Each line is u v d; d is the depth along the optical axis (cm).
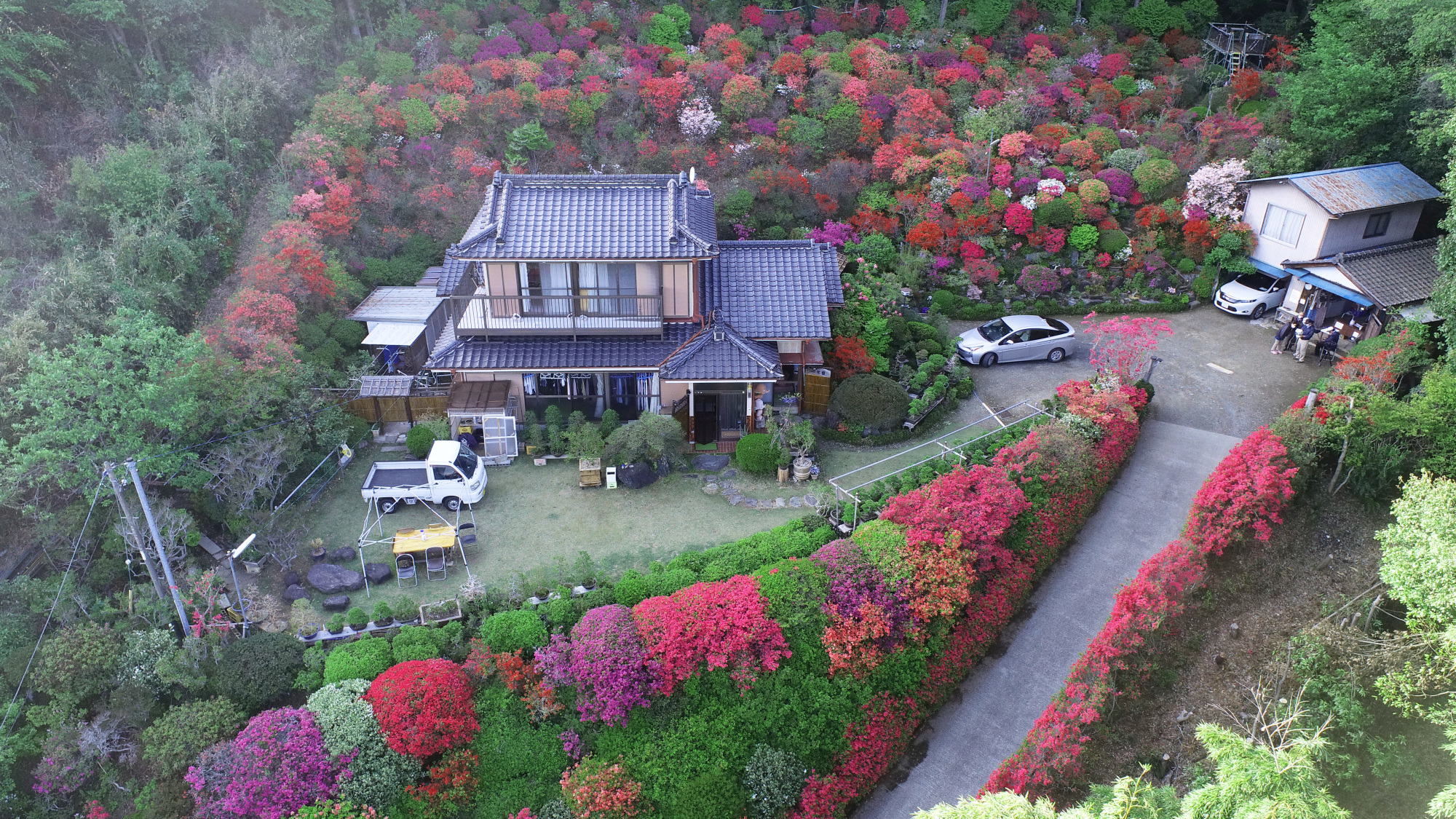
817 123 3784
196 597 2033
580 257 2450
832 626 1906
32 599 1981
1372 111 3328
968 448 2516
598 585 2056
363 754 1700
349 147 3316
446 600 2048
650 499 2434
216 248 2864
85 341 2092
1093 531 2347
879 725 1881
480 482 2423
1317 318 3186
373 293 3059
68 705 1827
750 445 2495
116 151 2775
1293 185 3195
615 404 2675
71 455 2008
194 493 2259
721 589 1927
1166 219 3500
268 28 3612
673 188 2578
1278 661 1900
